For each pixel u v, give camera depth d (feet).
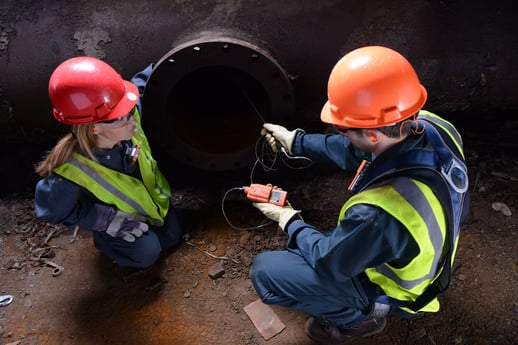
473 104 7.89
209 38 6.41
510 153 8.76
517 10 6.87
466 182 4.19
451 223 4.15
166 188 7.30
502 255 7.19
